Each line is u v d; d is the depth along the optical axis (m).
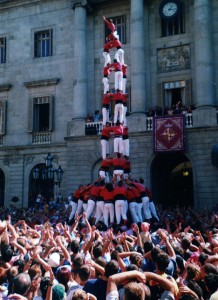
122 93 20.69
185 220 21.33
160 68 32.06
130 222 19.06
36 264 6.80
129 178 20.42
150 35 32.56
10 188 35.44
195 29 29.75
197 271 6.46
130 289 4.25
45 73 35.81
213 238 10.13
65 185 33.09
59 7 36.12
